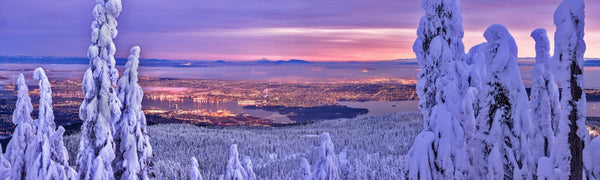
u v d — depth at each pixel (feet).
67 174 53.06
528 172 23.02
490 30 24.86
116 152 56.34
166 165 275.18
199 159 326.24
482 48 28.09
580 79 18.65
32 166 50.01
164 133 461.37
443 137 25.71
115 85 54.39
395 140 381.60
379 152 330.95
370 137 413.18
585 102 18.76
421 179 25.79
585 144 19.29
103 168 52.54
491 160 23.59
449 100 26.21
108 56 53.31
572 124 19.16
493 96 24.21
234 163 69.31
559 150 19.63
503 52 23.98
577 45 18.33
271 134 510.99
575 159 19.25
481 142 24.36
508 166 23.49
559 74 19.04
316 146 398.83
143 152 58.08
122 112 56.24
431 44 27.91
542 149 23.15
